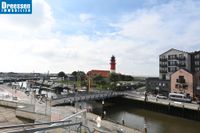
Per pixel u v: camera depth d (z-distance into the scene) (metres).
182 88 66.19
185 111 49.78
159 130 39.69
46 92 95.69
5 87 89.62
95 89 91.88
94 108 61.84
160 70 83.81
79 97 57.00
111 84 100.56
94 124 25.12
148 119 48.69
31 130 6.08
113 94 67.62
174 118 49.94
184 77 66.00
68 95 61.62
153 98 63.53
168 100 60.12
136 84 113.00
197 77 63.97
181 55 77.75
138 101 62.66
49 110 29.36
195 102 58.66
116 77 114.88
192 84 64.19
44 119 21.75
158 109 56.16
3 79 141.38
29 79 167.75
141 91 86.38
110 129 27.39
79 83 109.06
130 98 65.44
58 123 8.62
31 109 25.34
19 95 61.75
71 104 52.69
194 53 77.81
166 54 82.25
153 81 75.75
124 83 109.62
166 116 52.03
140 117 50.88
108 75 118.44
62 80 144.88
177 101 59.03
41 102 47.66
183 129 40.53
